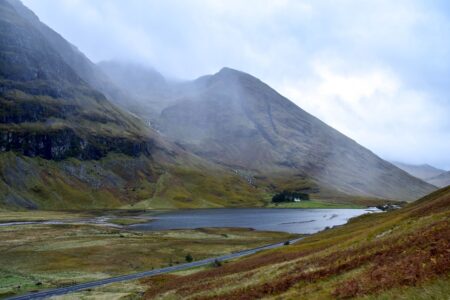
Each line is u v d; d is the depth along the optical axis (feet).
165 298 190.19
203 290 184.03
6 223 629.92
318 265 152.97
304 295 115.44
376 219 357.20
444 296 68.23
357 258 134.41
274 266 191.93
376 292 86.38
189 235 528.22
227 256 366.63
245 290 153.79
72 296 225.15
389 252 122.72
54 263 324.39
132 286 247.29
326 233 393.91
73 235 486.38
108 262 333.83
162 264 336.49
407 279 85.20
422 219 159.02
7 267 308.40
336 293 100.32
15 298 226.58
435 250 96.48
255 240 481.87
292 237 503.61
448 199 189.26
